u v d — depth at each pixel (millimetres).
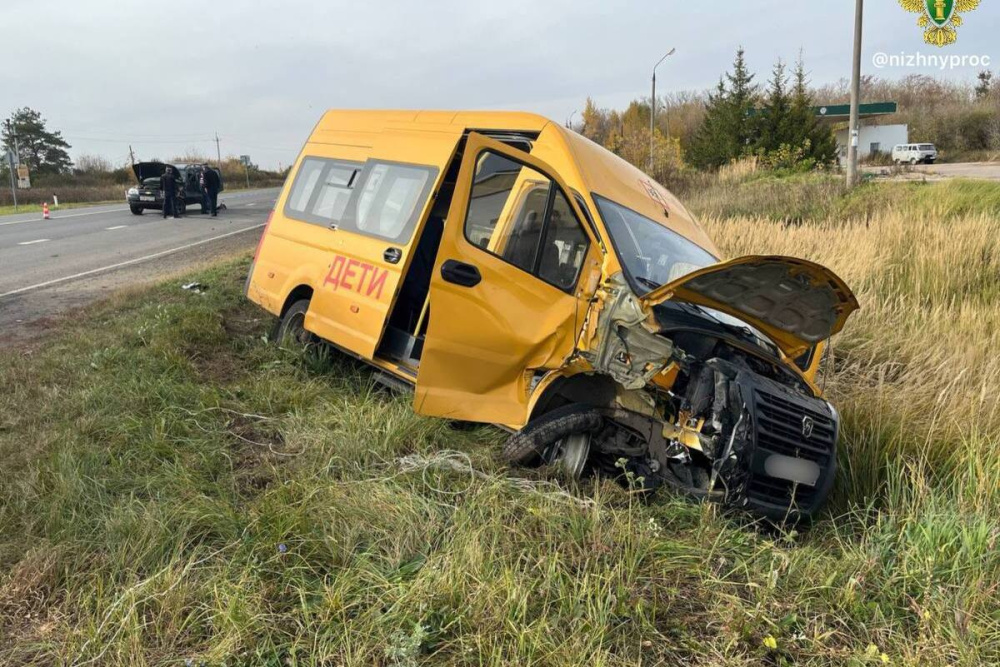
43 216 25094
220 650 2537
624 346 3941
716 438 3820
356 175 5887
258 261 6781
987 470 4062
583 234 4297
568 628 2781
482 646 2627
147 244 16438
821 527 4059
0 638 2631
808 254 10219
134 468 3924
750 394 3803
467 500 3678
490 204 4309
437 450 4418
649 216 5039
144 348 6047
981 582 3125
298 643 2619
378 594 2906
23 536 3223
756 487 3816
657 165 25938
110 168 61031
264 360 6090
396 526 3383
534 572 3096
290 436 4527
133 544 3133
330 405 5016
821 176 20906
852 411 5113
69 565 3021
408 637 2625
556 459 4184
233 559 3068
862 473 4512
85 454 3934
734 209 17516
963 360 5848
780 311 4145
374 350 5020
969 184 15562
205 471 3988
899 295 8500
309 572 3094
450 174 5539
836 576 3240
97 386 4992
